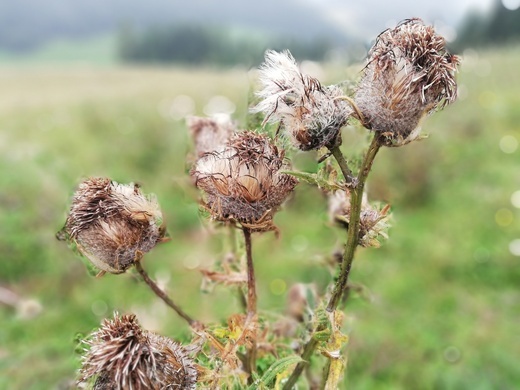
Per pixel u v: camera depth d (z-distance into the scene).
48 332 3.99
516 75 10.84
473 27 28.20
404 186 6.64
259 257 5.23
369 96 1.08
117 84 18.23
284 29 156.38
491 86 10.25
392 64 1.06
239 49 51.22
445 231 5.95
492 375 3.81
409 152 6.95
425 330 4.25
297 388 1.33
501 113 8.68
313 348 1.16
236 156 1.12
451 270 5.24
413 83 1.04
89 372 0.98
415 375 3.80
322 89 1.12
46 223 5.65
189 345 1.15
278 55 1.14
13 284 4.95
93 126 10.50
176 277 4.74
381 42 1.11
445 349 4.05
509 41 21.81
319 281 1.65
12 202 5.95
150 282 1.27
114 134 9.69
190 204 1.44
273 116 1.12
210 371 1.08
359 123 1.14
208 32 54.75
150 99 12.54
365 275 5.02
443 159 7.34
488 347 4.12
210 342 1.13
